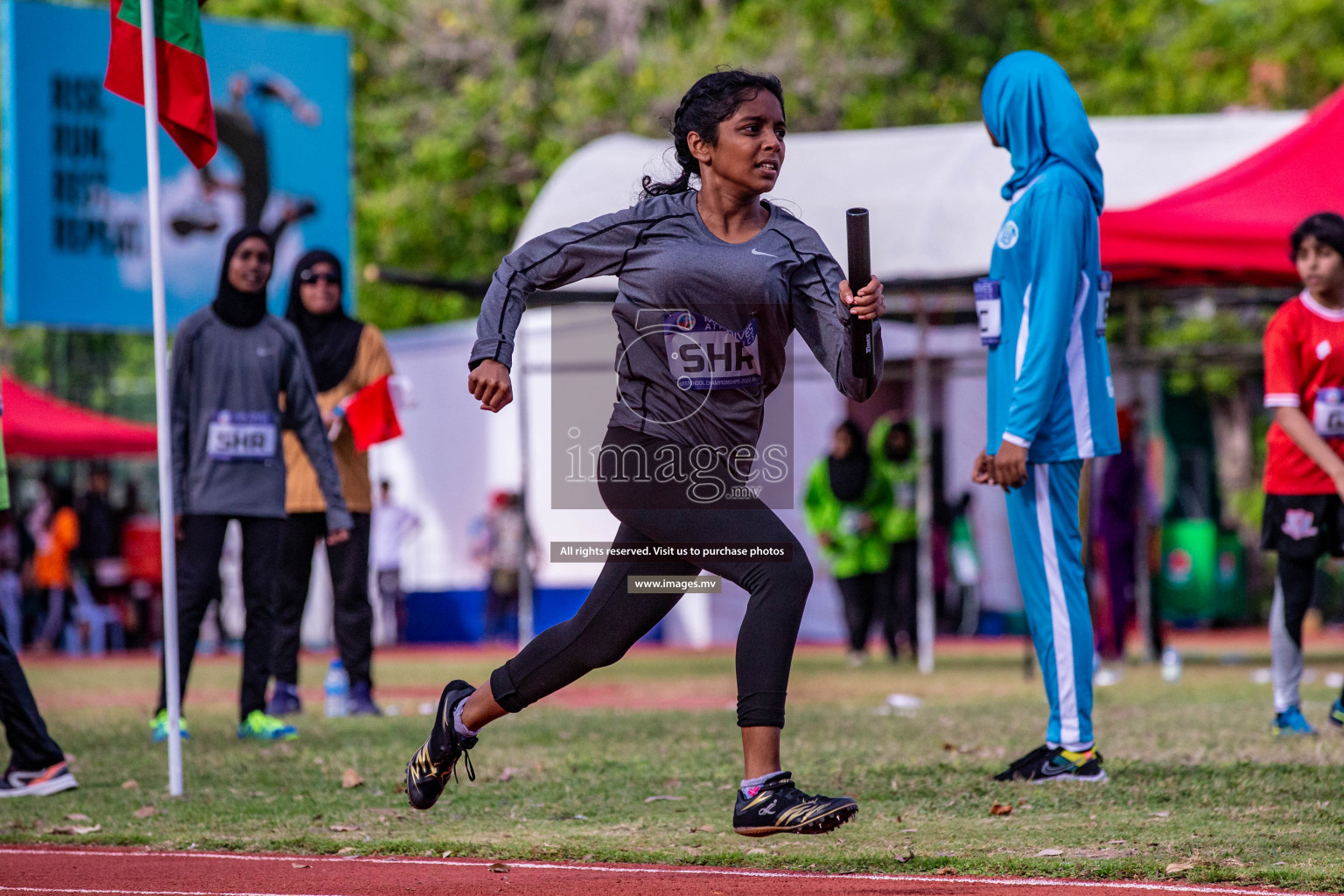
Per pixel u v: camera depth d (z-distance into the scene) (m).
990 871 13.43
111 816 16.98
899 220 39.94
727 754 21.34
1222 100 82.44
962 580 62.06
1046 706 28.52
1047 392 18.16
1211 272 35.78
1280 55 84.06
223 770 20.34
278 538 24.52
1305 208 35.38
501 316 12.73
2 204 62.69
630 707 30.30
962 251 39.16
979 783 18.14
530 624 45.09
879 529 45.00
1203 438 69.19
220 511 24.08
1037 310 18.31
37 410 66.88
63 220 59.78
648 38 83.38
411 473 65.19
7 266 58.91
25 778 18.55
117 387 86.12
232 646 63.22
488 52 82.25
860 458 45.06
